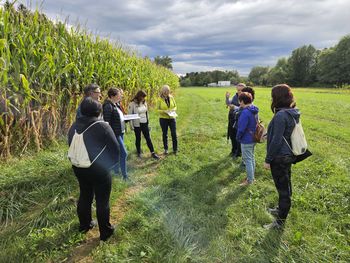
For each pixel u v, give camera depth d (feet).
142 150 20.74
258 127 13.47
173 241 9.24
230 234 9.74
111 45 27.45
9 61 13.67
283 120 9.21
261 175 15.69
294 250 8.84
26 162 14.23
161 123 19.61
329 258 8.36
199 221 10.59
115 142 8.63
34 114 16.24
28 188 12.18
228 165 17.39
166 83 59.67
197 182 14.47
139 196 12.61
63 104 19.61
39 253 8.61
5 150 14.37
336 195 12.60
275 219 10.49
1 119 13.66
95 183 8.73
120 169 15.61
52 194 12.00
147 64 42.50
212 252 8.77
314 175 15.39
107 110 13.10
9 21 15.28
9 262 8.09
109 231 9.40
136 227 10.19
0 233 9.61
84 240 9.48
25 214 10.78
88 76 20.62
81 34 21.25
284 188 9.80
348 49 211.20
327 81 233.35
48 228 9.88
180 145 22.49
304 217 10.76
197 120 36.58
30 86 15.84
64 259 8.47
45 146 17.12
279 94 9.57
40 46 16.38
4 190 11.65
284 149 9.42
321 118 40.60
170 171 16.24
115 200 12.39
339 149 21.48
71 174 13.70
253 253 8.76
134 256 8.58
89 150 8.11
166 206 11.75
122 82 27.84
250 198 12.50
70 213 10.92
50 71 16.60
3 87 13.62
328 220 10.59
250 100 13.65
